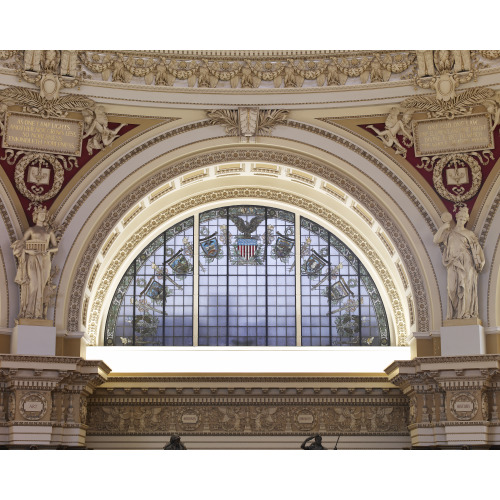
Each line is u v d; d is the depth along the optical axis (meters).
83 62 29.36
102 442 31.00
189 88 30.00
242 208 33.59
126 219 31.12
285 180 32.47
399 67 29.59
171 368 32.00
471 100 29.03
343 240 33.31
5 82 28.70
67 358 27.59
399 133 29.88
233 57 29.89
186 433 31.17
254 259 33.41
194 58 29.88
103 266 31.95
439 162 29.58
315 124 30.28
